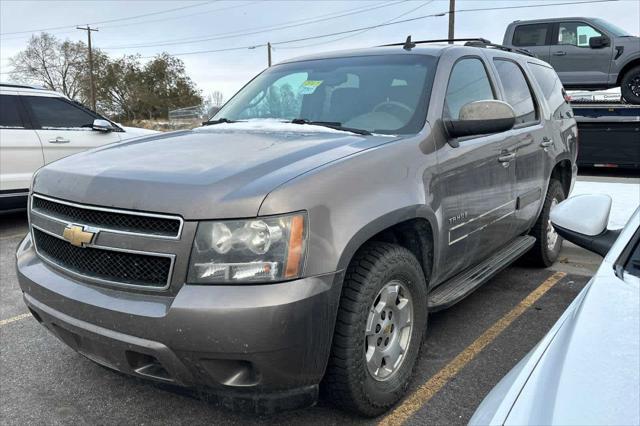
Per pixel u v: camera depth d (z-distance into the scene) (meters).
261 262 2.28
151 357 2.45
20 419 2.97
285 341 2.27
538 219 5.17
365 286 2.60
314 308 2.33
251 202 2.30
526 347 3.75
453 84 3.69
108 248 2.47
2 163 7.29
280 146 2.90
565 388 1.42
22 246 3.17
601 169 12.27
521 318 4.26
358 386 2.64
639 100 11.24
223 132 3.43
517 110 4.60
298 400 2.45
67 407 3.08
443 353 3.66
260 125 3.56
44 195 2.88
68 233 2.60
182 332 2.25
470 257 3.80
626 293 1.82
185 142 3.18
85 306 2.49
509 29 12.52
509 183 4.17
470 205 3.57
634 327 1.62
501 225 4.14
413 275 2.96
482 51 4.29
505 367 3.46
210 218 2.30
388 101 3.51
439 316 4.31
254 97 4.15
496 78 4.29
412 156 3.03
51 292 2.65
